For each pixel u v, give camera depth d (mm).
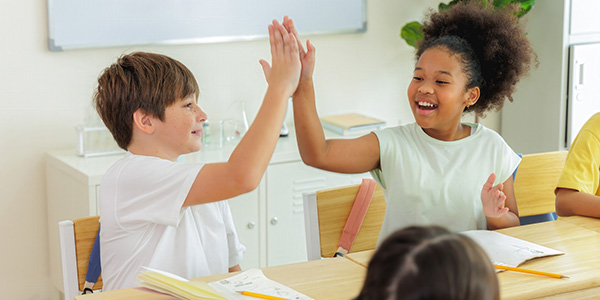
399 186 1683
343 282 1384
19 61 2762
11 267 2893
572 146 1970
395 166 1685
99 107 1520
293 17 3209
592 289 1370
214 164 1363
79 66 2861
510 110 3699
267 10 3148
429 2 3512
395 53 3492
